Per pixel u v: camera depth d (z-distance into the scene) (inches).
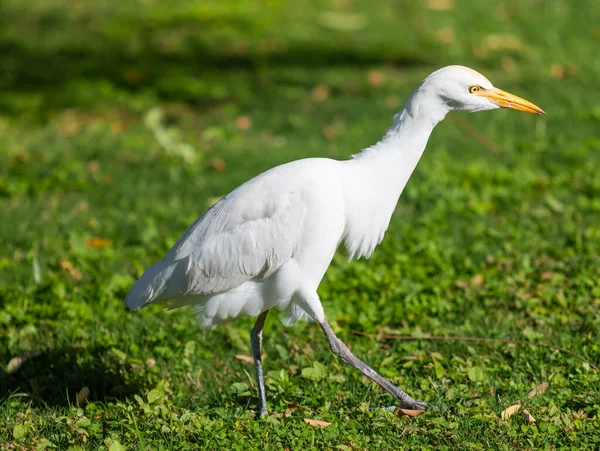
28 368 351.9
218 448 279.0
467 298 401.1
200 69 879.1
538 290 401.4
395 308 393.7
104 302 408.8
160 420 295.0
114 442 270.4
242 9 1112.8
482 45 916.0
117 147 658.2
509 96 312.3
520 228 482.6
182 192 573.3
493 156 615.2
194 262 306.8
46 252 476.7
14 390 340.2
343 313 395.9
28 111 765.9
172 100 790.5
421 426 289.9
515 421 288.4
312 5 1125.1
